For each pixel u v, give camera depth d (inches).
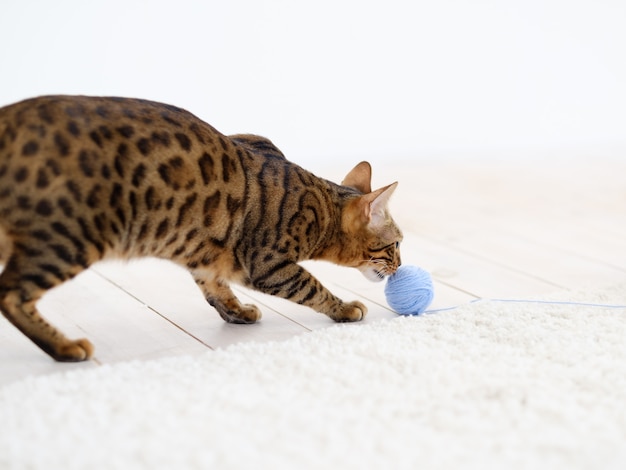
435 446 45.1
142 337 56.4
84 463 43.3
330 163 102.8
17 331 56.1
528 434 46.1
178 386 49.1
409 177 97.8
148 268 67.0
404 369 51.2
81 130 50.7
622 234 78.7
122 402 47.5
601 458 44.6
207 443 44.8
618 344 54.7
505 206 87.0
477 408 47.9
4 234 50.2
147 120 52.8
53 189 49.9
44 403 47.1
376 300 63.3
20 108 50.5
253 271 57.5
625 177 101.4
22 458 43.5
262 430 45.8
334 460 44.0
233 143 56.9
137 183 52.0
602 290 63.7
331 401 48.3
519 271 69.0
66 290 62.5
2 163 49.5
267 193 56.7
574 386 50.1
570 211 85.7
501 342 54.9
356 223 60.2
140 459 43.8
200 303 61.7
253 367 51.1
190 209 54.1
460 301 62.9
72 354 52.6
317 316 60.6
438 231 78.3
